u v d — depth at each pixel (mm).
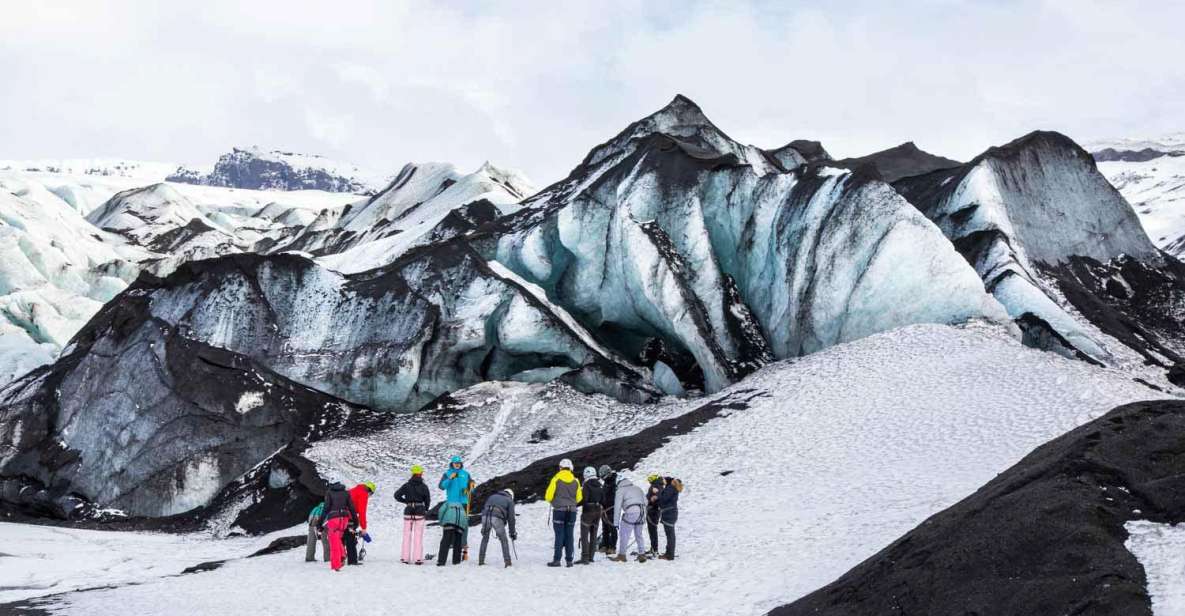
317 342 40344
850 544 16141
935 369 30094
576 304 45812
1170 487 11781
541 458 32531
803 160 59281
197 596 16734
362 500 19266
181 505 35562
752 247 42312
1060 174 44875
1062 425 23578
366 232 81438
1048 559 10984
